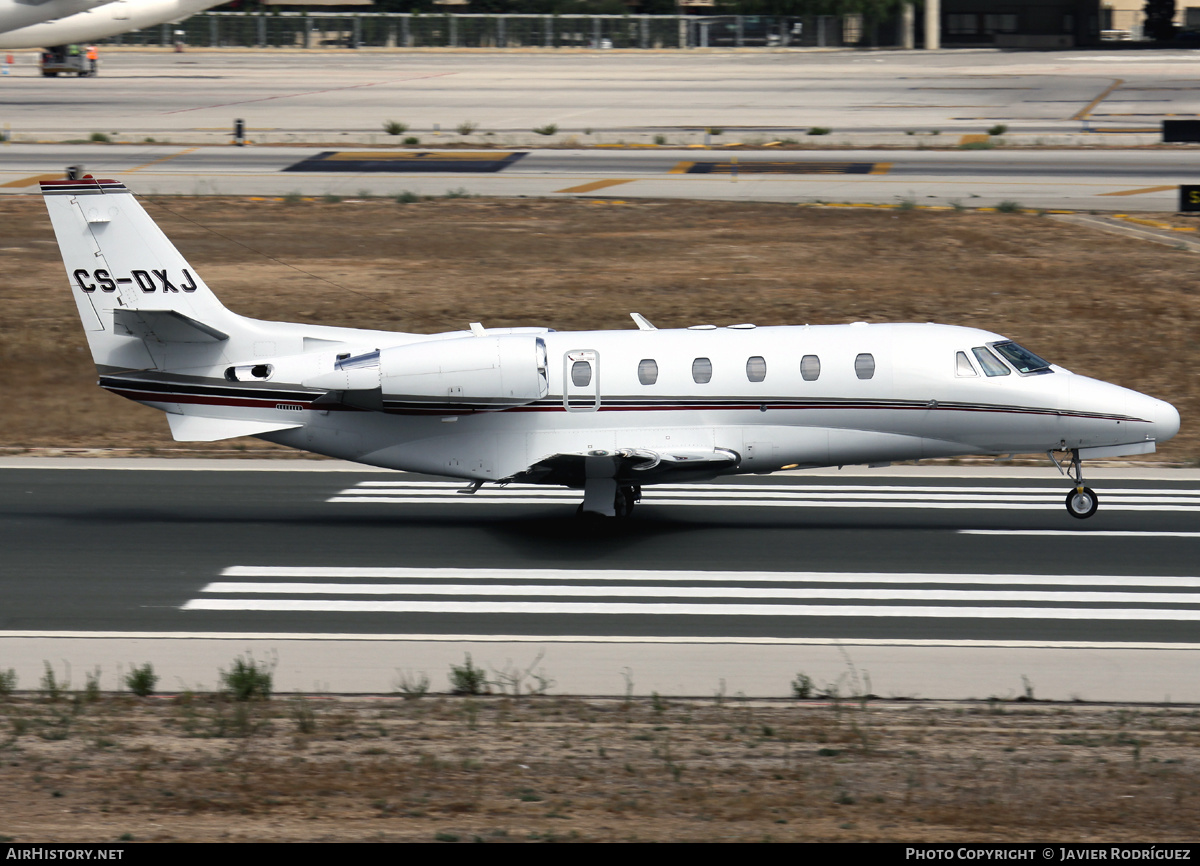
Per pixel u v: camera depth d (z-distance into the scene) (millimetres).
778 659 54094
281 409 74062
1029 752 43250
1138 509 79625
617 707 48375
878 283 140375
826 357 72312
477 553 70250
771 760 42438
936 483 87000
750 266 147250
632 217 171000
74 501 81562
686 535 73938
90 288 73688
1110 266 144250
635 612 60375
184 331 73438
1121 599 62188
